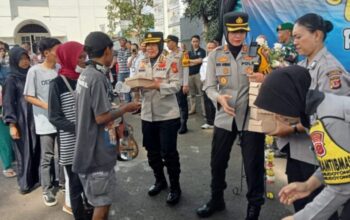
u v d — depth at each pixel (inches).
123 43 381.1
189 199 147.3
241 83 118.5
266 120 82.5
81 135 94.5
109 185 99.9
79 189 119.3
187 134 251.1
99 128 96.3
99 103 92.7
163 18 500.7
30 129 158.7
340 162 57.6
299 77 61.0
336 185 58.3
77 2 822.5
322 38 92.0
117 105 108.0
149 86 131.8
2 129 180.5
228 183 160.9
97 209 99.8
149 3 510.3
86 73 94.6
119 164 193.2
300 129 85.4
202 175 171.9
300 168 94.6
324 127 58.6
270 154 153.6
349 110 58.1
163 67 140.1
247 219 123.6
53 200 149.9
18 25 781.3
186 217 133.1
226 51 121.0
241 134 121.1
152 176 175.3
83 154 95.2
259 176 121.3
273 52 118.6
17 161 161.9
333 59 90.8
